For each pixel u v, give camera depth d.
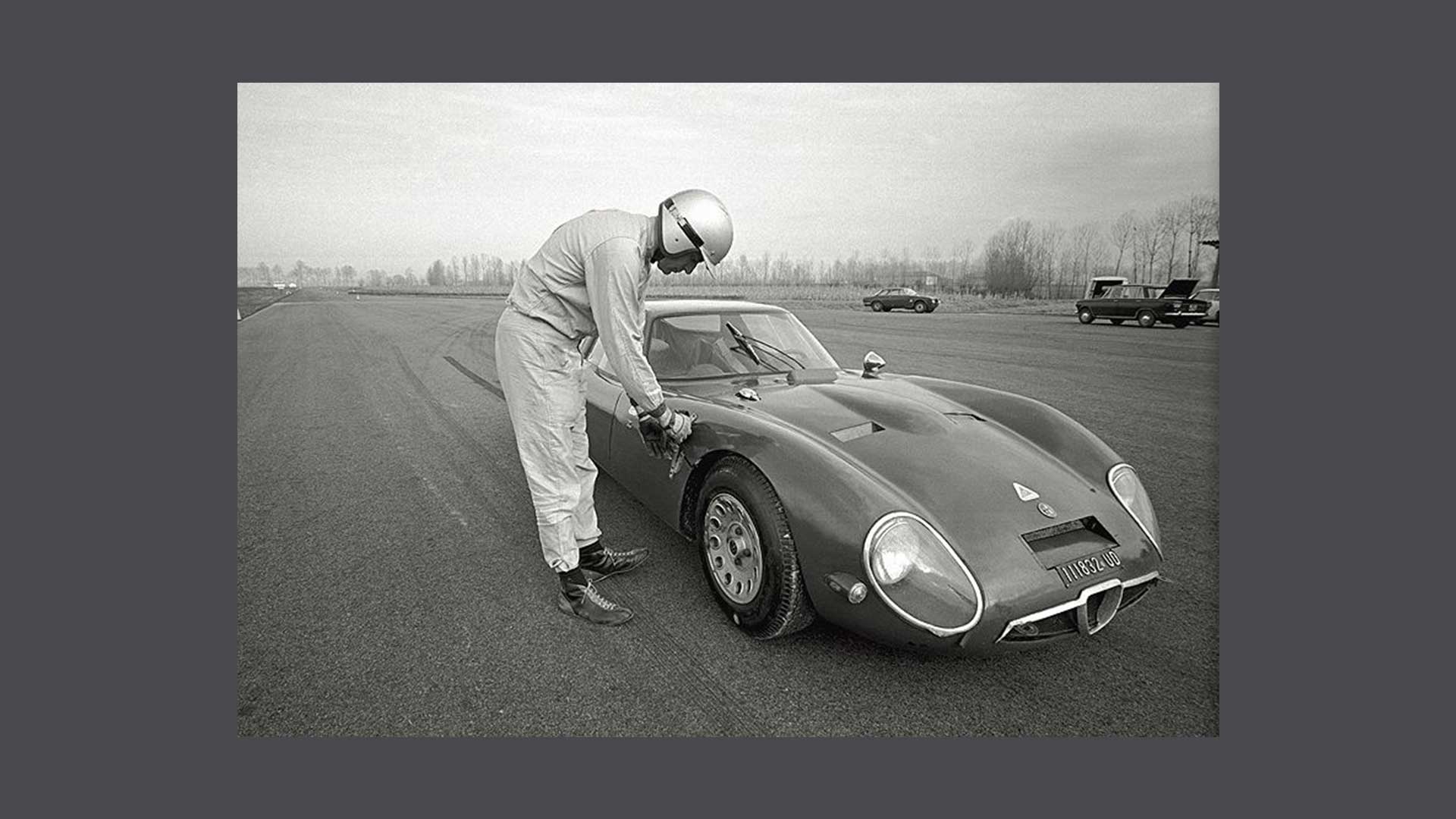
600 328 2.28
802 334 3.52
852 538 1.92
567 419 2.44
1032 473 2.26
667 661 2.19
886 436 2.41
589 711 1.95
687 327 3.25
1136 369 8.13
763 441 2.23
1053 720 1.93
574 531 2.61
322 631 2.35
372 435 4.89
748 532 2.25
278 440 4.76
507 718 1.92
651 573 2.80
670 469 2.67
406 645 2.27
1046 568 1.96
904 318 16.09
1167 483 3.93
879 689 2.06
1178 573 2.80
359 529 3.23
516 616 2.46
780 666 2.16
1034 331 13.20
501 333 2.41
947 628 1.86
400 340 10.29
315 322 13.02
